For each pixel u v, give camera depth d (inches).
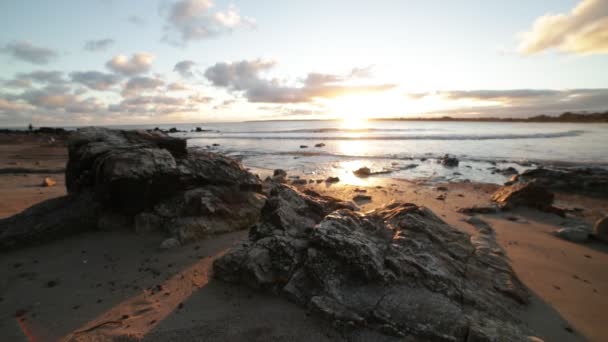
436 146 1302.9
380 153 1114.7
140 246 256.2
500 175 692.7
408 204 293.1
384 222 245.6
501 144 1307.8
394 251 195.3
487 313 159.2
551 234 306.5
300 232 220.8
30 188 497.4
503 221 352.5
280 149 1311.5
